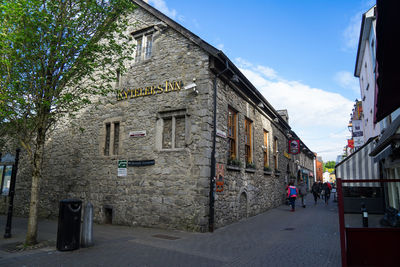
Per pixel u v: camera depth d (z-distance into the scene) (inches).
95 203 450.3
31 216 277.1
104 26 339.9
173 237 315.3
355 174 480.7
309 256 231.5
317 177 2313.0
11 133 332.5
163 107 406.0
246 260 223.1
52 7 289.4
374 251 173.2
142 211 394.3
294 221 433.7
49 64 293.6
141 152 414.0
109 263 216.1
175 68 406.9
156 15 435.5
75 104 323.9
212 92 386.3
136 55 461.1
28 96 291.9
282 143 786.8
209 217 352.2
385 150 318.3
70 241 252.2
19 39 263.7
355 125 771.4
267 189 602.2
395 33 127.1
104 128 472.1
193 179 359.6
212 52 370.9
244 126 495.2
